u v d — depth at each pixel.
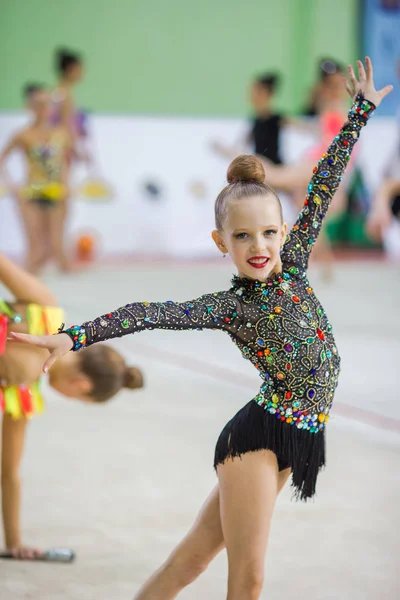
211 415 7.05
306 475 3.39
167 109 18.11
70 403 7.49
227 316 3.22
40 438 6.48
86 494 5.35
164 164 17.30
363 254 18.25
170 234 17.47
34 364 4.16
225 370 8.51
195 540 3.45
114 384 4.48
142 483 5.55
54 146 13.83
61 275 14.50
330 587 4.19
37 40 17.47
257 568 3.21
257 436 3.27
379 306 11.81
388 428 6.71
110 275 14.59
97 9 17.62
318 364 3.30
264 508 3.23
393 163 12.76
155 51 17.91
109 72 17.78
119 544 4.66
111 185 17.05
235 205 3.23
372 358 8.86
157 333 10.36
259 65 18.30
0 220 16.34
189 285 13.44
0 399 4.18
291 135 17.09
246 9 18.11
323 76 12.94
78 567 4.39
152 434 6.57
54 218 14.13
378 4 18.28
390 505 5.25
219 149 14.59
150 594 3.46
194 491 5.42
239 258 3.26
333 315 11.06
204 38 18.06
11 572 4.34
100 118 16.97
